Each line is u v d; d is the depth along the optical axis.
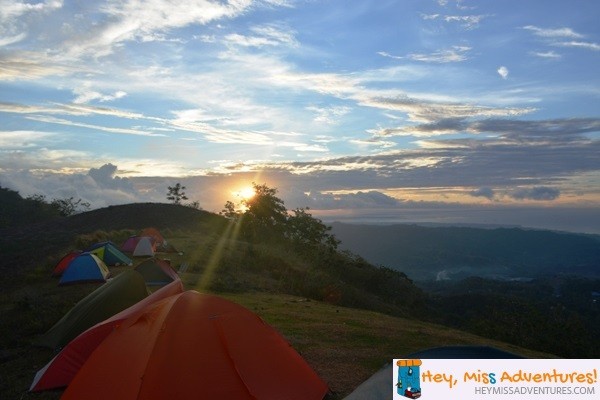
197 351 7.36
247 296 20.09
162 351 7.23
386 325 14.95
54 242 42.59
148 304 9.63
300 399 7.75
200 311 7.87
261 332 8.14
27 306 15.61
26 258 34.28
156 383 6.96
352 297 25.08
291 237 51.44
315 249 44.28
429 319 30.39
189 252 33.12
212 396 7.06
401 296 37.53
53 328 11.79
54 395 8.81
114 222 58.91
